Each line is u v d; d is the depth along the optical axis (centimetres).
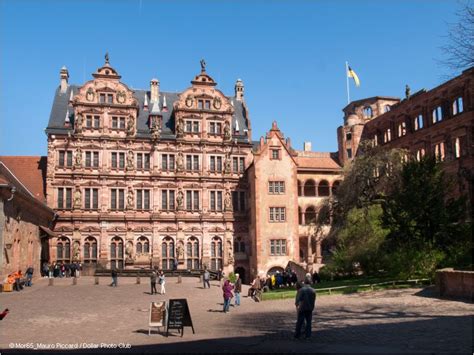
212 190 7669
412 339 1962
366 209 5003
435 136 6462
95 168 7262
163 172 7525
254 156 7338
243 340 2081
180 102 7719
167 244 7406
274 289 5250
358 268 5556
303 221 7556
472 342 1856
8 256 4578
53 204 7056
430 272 4288
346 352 1728
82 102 7294
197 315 3120
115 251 7212
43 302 3678
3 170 5788
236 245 7662
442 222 4175
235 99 8769
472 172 5612
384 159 4966
